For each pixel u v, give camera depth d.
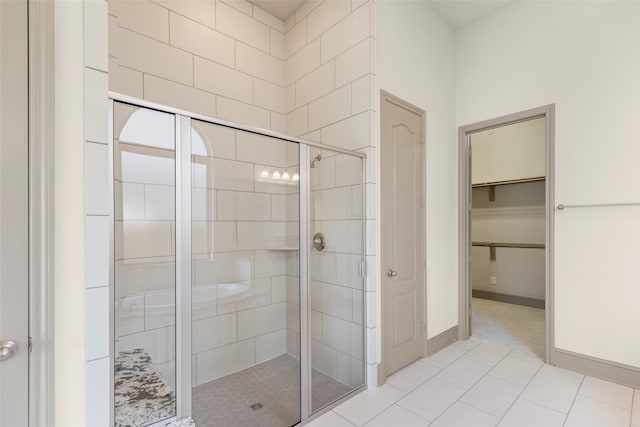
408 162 2.41
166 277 1.64
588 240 2.20
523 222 4.12
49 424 0.93
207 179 2.04
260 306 2.33
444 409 1.78
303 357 1.93
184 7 2.12
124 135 1.39
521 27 2.54
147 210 1.55
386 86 2.20
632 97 2.03
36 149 0.92
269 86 2.60
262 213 2.24
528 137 4.00
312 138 2.43
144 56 1.93
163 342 1.64
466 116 2.89
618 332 2.07
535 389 1.99
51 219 0.94
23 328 0.90
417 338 2.45
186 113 1.51
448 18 2.81
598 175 2.16
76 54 1.00
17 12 0.90
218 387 2.03
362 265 2.08
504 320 3.45
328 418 1.73
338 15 2.23
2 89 0.88
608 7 2.12
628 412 1.73
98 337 1.03
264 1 2.47
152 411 1.36
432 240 2.64
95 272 1.02
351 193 2.12
